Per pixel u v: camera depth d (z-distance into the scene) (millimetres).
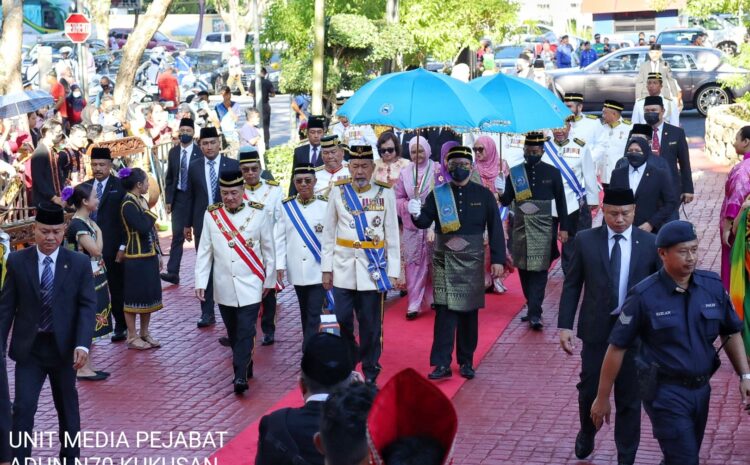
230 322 10641
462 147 10297
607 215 8078
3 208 15672
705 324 6883
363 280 10328
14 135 19359
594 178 13883
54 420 9977
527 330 12297
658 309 6902
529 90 12344
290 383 10773
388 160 12844
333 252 10516
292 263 11188
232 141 23656
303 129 16188
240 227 10422
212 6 67188
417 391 3885
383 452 3834
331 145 12367
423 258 12797
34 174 15820
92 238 11094
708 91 31188
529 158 12141
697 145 26594
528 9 59062
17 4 21578
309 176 11094
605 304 8094
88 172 16938
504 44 41469
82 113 22500
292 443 5285
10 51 21500
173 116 25969
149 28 23875
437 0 24375
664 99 16531
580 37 54812
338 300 10453
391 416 3861
